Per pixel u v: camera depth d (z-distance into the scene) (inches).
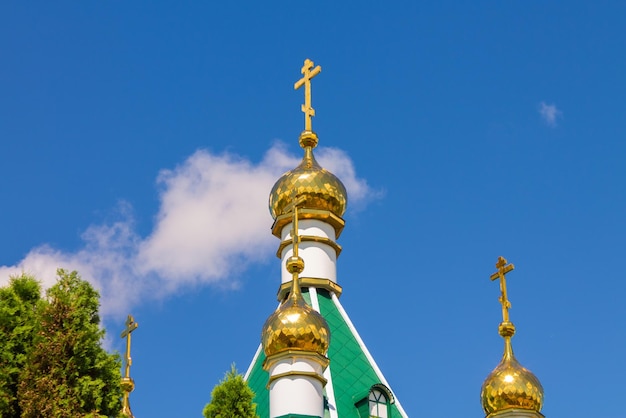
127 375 1626.5
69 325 1178.6
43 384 1130.0
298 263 1412.4
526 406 1434.5
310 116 1667.1
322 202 1583.4
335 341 1465.3
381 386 1422.2
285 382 1323.8
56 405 1124.5
